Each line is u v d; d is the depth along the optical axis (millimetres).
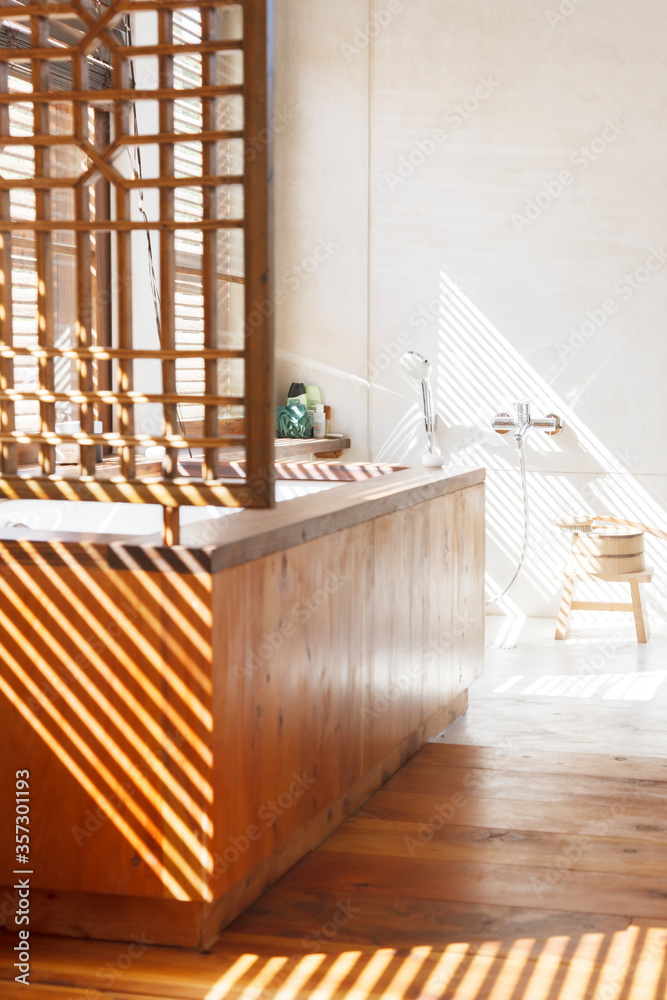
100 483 1920
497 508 5012
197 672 1849
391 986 1804
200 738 1855
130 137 1886
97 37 1889
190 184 1866
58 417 3734
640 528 4652
